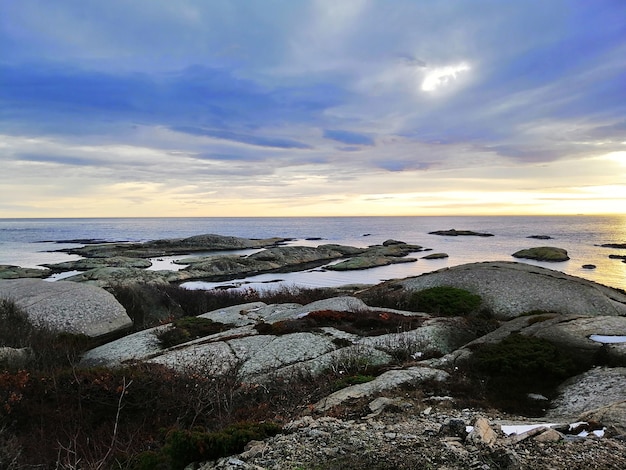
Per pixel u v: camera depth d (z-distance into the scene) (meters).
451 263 65.25
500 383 11.52
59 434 9.27
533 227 192.88
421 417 8.45
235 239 107.38
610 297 24.00
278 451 6.29
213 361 14.66
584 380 10.99
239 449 6.71
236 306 26.14
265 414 9.75
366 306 22.83
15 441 8.33
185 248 96.06
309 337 16.81
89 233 174.75
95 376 11.38
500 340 14.23
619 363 11.69
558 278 25.98
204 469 6.26
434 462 5.54
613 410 7.60
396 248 82.44
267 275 56.09
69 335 19.47
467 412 9.22
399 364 13.91
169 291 32.50
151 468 6.77
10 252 91.50
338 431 6.95
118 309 24.39
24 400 10.38
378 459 5.75
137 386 11.09
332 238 140.12
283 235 162.50
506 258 69.88
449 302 23.12
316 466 5.72
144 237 149.25
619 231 153.12
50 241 129.12
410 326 18.27
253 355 15.31
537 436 6.15
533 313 20.39
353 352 14.81
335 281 50.22
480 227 198.88
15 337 18.06
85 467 7.18
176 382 11.49
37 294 24.42
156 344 18.52
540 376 11.66
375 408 9.12
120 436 9.07
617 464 5.30
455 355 13.77
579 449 5.76
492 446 5.79
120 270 48.66
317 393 11.39
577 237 121.00
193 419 9.93
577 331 13.92
